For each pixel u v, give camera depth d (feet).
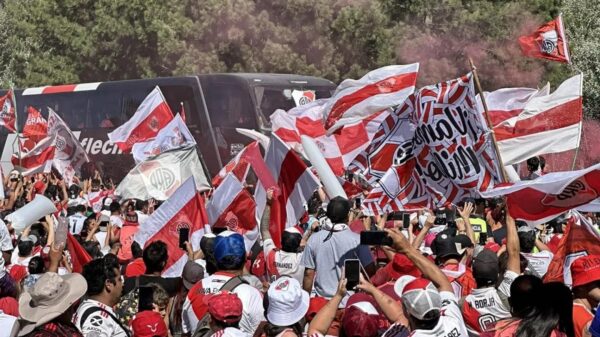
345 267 32.35
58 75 223.51
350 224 50.06
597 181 41.50
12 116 116.67
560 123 65.41
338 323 38.04
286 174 57.93
